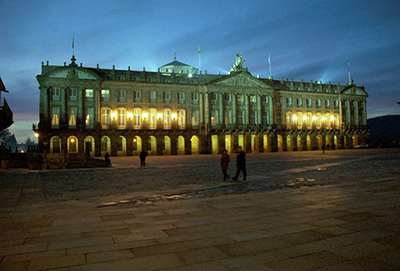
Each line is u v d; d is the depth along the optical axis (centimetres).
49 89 6359
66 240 748
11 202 1330
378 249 645
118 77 6931
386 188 1470
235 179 2047
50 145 6419
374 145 9506
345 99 9344
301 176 2208
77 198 1460
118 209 1129
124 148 7038
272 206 1123
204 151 7394
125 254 646
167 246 694
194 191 1598
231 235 770
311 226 834
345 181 1812
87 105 6594
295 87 8812
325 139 9069
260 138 8038
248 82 7925
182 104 7344
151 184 2002
